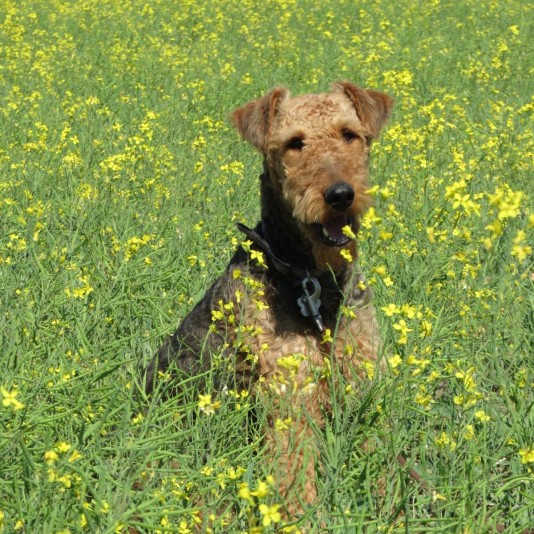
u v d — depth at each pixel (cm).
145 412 543
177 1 2562
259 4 2503
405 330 430
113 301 599
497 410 512
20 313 582
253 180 973
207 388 521
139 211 870
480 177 949
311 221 533
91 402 480
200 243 779
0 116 1303
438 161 1012
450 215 805
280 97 613
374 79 1505
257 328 506
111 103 1430
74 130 1247
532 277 686
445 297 622
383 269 471
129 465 426
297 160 564
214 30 2181
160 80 1620
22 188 933
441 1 2511
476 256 698
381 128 634
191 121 1303
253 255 514
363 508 402
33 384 496
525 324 628
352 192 534
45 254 711
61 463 381
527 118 1152
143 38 2059
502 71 1564
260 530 345
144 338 629
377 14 2347
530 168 948
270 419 514
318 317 525
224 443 480
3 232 793
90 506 402
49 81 1541
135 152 1005
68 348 574
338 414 464
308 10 2455
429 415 472
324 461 477
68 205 831
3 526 382
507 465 503
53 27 2178
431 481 467
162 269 711
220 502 416
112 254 721
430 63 1692
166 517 401
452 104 1418
